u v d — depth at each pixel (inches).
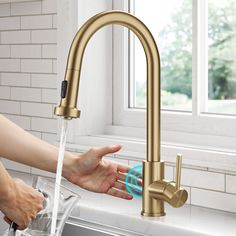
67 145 90.4
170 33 88.5
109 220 69.2
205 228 63.1
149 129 59.5
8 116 101.5
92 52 90.7
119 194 64.1
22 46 97.8
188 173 74.7
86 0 89.0
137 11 92.3
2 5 100.8
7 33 100.4
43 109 94.9
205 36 81.7
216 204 72.0
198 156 73.6
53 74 92.7
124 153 82.1
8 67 100.7
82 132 90.7
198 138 80.2
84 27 53.2
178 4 87.4
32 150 65.5
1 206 55.8
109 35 92.3
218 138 77.8
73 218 71.5
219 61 82.1
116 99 92.1
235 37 80.5
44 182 56.8
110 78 92.7
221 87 82.1
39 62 95.0
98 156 63.0
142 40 57.9
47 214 55.5
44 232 55.4
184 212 70.5
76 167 63.9
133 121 89.7
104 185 64.1
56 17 91.4
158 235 64.4
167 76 89.3
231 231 62.0
